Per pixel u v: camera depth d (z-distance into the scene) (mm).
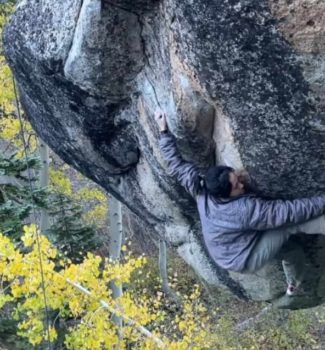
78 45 5516
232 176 5102
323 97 4406
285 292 6848
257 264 5309
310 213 5133
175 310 15680
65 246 12969
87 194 15898
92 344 8859
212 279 7211
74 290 8805
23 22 6266
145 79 5547
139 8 5121
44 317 9680
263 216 5090
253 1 4168
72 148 6785
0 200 11125
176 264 18516
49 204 11602
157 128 5621
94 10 5211
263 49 4340
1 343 11086
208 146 5461
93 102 5977
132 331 9438
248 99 4664
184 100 5078
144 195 6656
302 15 4109
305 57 4250
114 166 6598
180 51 4840
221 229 5215
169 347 9461
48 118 6734
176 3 4570
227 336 14133
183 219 6672
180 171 5559
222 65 4578
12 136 13641
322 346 14555
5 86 12812
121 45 5402
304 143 4730
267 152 4926
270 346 14680
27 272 8484
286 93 4484
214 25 4410
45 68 6059
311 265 6238
